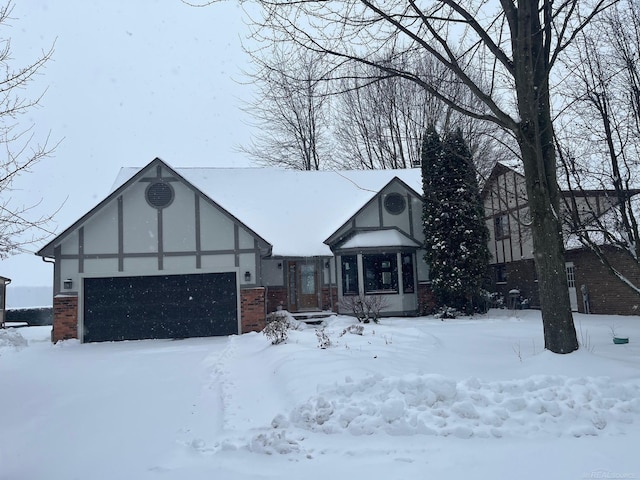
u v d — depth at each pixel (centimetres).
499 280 2791
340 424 642
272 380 955
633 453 541
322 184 2647
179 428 713
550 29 995
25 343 1831
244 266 1934
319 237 2330
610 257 1986
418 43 994
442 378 688
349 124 3344
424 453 558
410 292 2328
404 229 2394
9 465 582
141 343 1767
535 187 970
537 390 689
